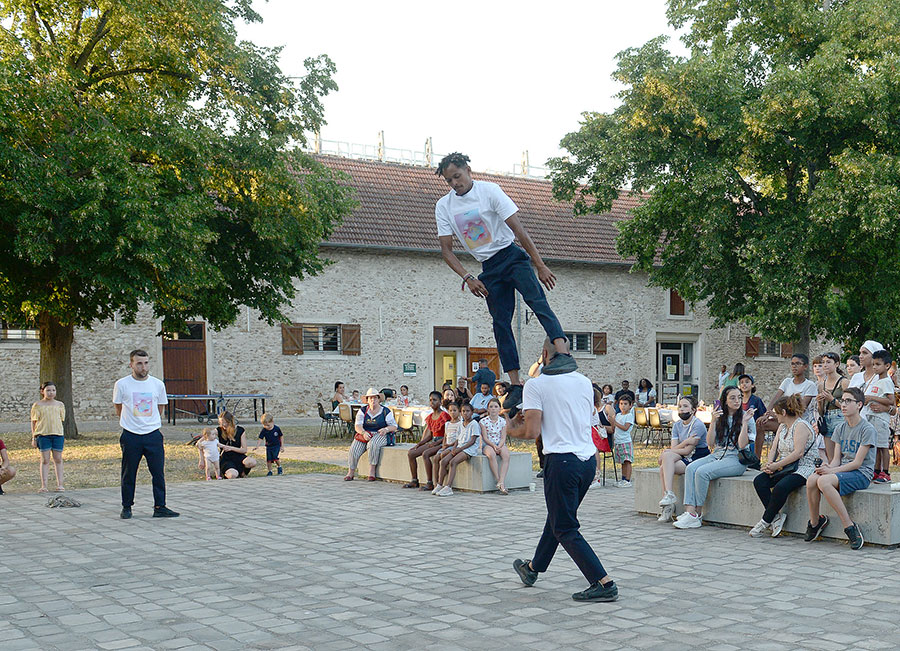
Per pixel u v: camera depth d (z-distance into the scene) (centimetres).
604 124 2155
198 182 1748
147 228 1502
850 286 2164
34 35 1792
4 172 1529
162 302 1722
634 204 3684
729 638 482
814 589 611
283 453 1833
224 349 2708
